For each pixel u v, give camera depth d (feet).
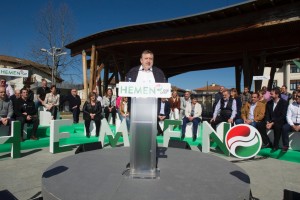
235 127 19.62
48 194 7.29
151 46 48.52
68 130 29.07
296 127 19.12
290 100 27.17
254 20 30.12
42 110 28.60
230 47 44.11
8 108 20.88
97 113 25.93
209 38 41.50
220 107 24.41
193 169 9.73
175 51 48.47
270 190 12.97
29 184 13.21
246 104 23.70
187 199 6.89
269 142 21.13
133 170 8.75
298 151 19.22
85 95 50.78
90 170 9.35
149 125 8.80
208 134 21.11
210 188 7.72
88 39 48.55
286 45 39.19
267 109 20.88
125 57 54.80
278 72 126.31
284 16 27.81
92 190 7.41
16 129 18.48
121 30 41.63
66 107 69.46
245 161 18.93
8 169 15.79
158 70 10.63
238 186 7.92
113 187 7.68
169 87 8.58
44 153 20.18
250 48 42.57
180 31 37.17
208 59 56.13
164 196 7.07
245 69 43.32
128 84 8.64
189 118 25.22
